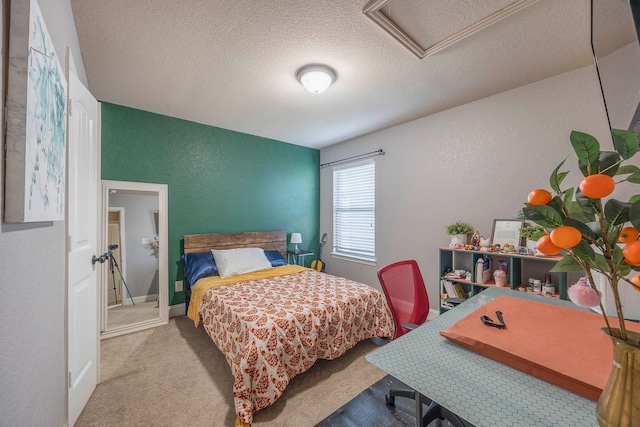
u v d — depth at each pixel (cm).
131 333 280
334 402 176
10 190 66
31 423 83
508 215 253
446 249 266
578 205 56
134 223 298
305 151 459
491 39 180
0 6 63
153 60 206
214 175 360
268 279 294
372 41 182
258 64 211
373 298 248
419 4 151
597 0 84
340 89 251
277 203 423
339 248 441
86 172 172
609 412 52
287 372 181
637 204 44
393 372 80
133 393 183
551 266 227
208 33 176
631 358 50
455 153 291
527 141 241
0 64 63
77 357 158
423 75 226
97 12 156
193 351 241
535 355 81
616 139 47
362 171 404
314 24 167
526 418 62
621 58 87
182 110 305
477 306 133
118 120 289
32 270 85
